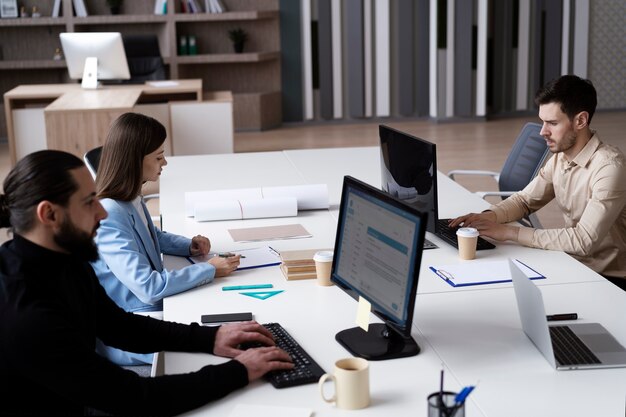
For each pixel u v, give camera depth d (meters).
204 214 3.11
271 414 1.65
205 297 2.36
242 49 9.07
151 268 2.50
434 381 1.79
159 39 9.05
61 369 1.61
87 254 1.73
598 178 2.72
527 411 1.65
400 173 2.82
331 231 2.98
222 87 9.34
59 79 9.05
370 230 1.95
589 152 2.80
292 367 1.84
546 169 3.08
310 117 9.47
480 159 7.25
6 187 1.67
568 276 2.46
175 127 6.83
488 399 1.70
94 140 5.61
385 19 9.20
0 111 8.80
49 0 8.82
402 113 9.48
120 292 2.54
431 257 2.67
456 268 2.54
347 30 9.21
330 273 2.37
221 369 1.76
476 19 8.99
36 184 1.63
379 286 1.91
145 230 2.60
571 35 9.40
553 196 3.12
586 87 2.75
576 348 1.93
